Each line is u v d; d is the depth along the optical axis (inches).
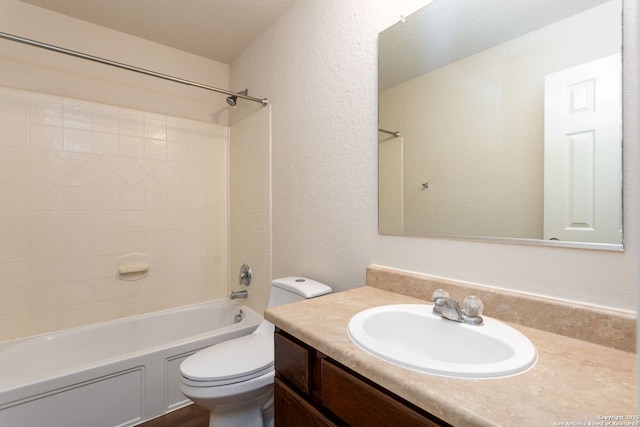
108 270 79.0
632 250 26.6
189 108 91.5
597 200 28.5
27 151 68.8
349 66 54.3
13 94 67.2
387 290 46.0
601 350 26.2
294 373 32.6
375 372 23.1
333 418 28.0
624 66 27.0
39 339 67.4
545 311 30.7
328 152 58.8
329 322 32.6
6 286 66.8
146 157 84.4
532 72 32.8
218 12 72.0
